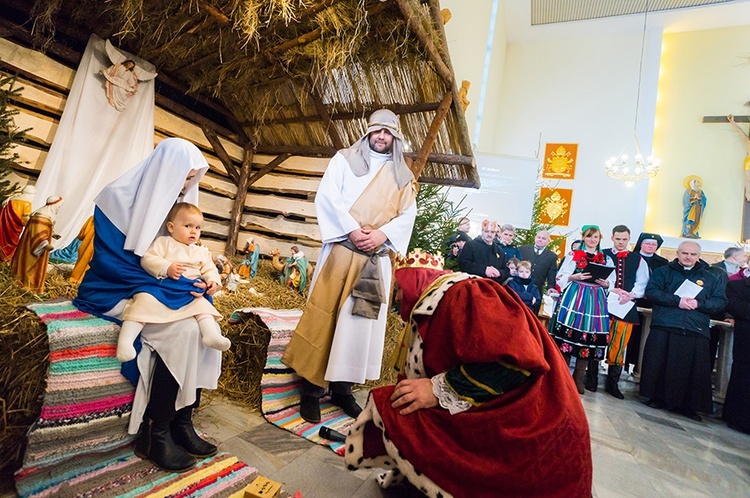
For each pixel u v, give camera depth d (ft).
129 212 4.98
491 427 3.54
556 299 13.57
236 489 4.47
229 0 6.93
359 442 4.30
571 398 3.87
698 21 35.24
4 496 3.82
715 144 34.40
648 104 35.83
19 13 8.02
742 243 30.45
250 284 9.97
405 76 9.14
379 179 7.47
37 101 8.04
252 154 12.96
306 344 6.80
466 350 3.65
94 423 4.30
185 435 4.94
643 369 12.59
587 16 37.14
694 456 8.12
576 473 3.59
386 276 7.29
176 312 4.67
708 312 11.96
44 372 4.31
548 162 38.01
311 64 9.05
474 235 18.35
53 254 7.30
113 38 8.73
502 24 36.70
